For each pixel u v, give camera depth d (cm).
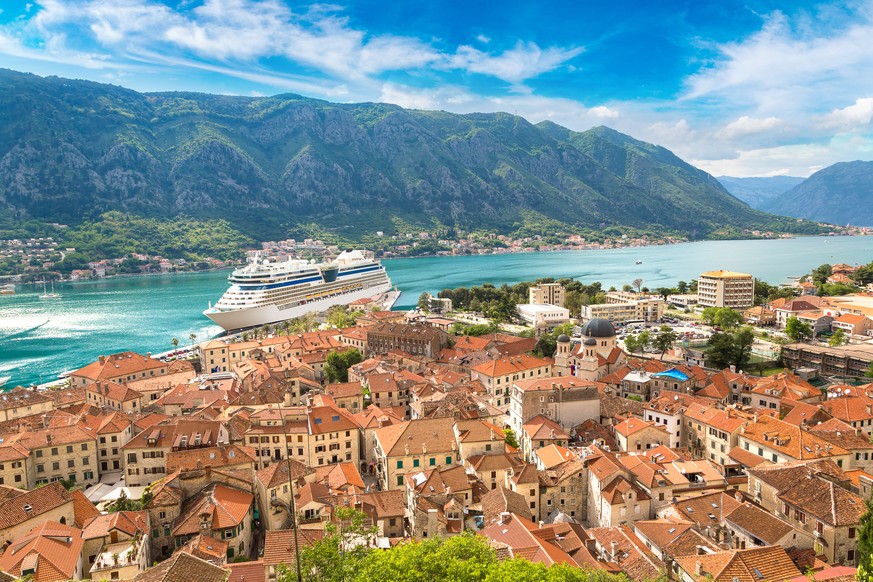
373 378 19538
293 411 15150
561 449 12812
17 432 15038
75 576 8312
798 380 18562
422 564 6109
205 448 12156
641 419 15062
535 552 8062
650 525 9256
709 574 7119
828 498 8312
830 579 6253
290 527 10675
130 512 9938
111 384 19212
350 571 6181
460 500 10675
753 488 9650
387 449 12769
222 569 7619
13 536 9319
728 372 19350
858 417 14238
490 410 16512
